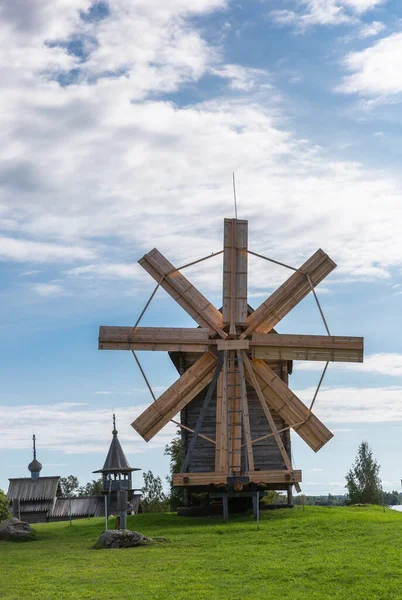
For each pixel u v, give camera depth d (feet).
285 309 150.71
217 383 146.30
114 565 96.32
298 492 138.41
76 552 109.09
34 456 307.78
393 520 126.93
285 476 137.59
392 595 76.74
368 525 119.75
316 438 146.00
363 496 245.45
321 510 143.95
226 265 149.89
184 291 151.33
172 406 146.51
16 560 105.09
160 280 150.71
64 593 82.23
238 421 143.95
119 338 146.41
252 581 84.53
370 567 87.61
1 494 184.03
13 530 132.16
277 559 94.99
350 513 140.26
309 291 151.94
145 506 292.61
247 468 139.85
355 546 101.71
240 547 105.09
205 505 156.35
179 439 224.74
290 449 148.25
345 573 85.51
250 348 146.72
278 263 150.82
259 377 148.36
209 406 150.30
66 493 469.98
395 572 84.74
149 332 147.02
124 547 110.22
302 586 81.61
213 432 149.07
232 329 147.02
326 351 148.05
